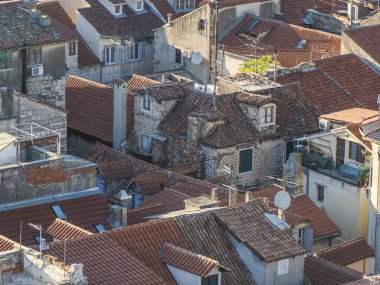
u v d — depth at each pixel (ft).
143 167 642.63
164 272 485.97
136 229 495.82
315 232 595.88
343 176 633.61
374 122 599.98
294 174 609.83
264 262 496.64
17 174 543.80
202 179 654.94
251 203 519.19
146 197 614.34
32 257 439.22
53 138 575.79
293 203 603.67
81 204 556.10
